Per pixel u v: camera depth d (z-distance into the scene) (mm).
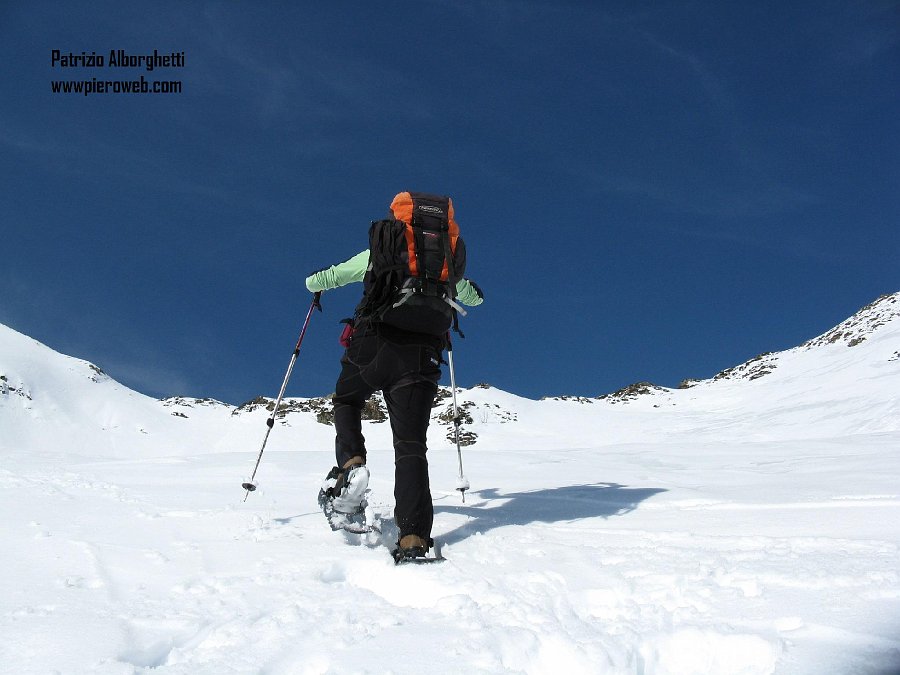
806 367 56125
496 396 50656
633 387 63719
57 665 1658
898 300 66125
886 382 40031
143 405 49656
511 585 2221
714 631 1629
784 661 1444
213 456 8430
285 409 48375
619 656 1587
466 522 3449
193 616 2016
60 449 40156
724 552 2449
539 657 1678
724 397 53406
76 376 49812
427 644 1724
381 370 2996
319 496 3211
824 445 7559
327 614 2006
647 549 2562
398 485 2797
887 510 3070
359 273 3354
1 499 4531
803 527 2854
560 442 40188
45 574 2561
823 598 1797
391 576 2477
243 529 3395
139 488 5168
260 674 1615
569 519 3432
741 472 5395
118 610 2086
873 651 1458
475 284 3562
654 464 6562
